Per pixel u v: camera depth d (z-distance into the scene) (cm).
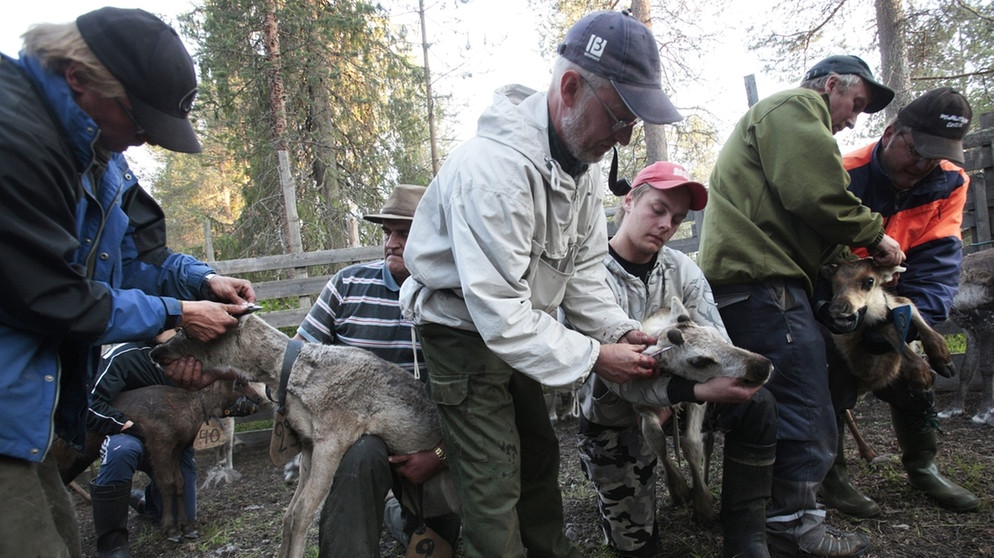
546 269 229
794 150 277
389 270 340
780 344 287
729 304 303
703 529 332
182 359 291
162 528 420
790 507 285
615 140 214
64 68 179
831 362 344
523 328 203
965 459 399
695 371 247
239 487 545
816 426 282
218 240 1305
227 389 430
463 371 224
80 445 209
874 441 458
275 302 891
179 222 2964
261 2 1266
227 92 1225
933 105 300
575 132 211
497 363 226
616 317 255
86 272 187
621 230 312
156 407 404
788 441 285
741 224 295
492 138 212
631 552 307
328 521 252
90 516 512
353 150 1406
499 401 227
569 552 271
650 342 249
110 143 199
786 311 289
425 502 289
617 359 223
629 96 196
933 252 350
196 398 420
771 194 296
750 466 267
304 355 291
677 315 274
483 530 216
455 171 213
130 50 182
